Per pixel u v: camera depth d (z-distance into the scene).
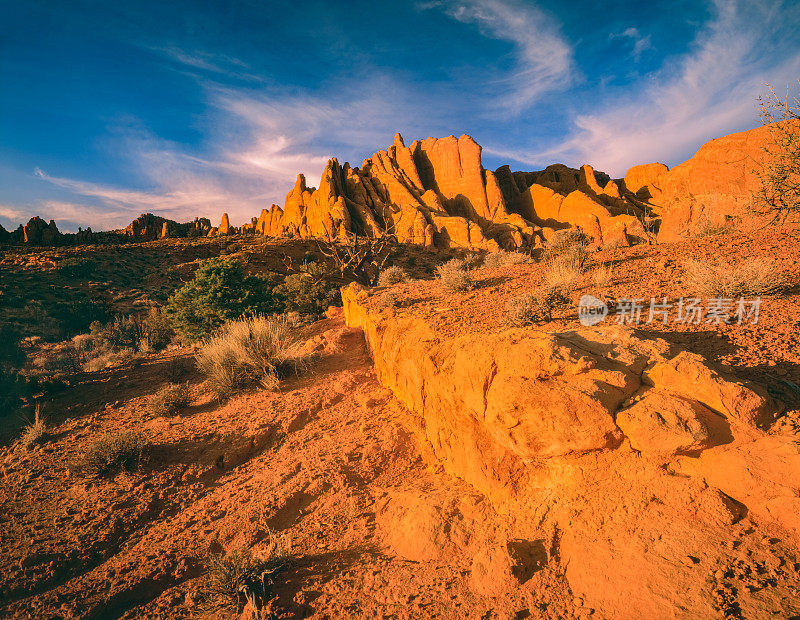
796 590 2.61
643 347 4.56
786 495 3.04
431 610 3.93
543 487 4.49
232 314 21.53
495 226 101.06
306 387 10.91
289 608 4.63
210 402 11.38
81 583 5.89
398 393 8.99
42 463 8.98
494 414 4.46
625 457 3.83
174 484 7.90
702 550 3.10
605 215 98.44
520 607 3.56
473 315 7.98
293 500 6.75
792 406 3.64
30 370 21.62
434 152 121.38
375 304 11.97
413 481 6.49
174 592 5.54
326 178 112.88
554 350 4.39
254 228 146.25
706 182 54.53
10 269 55.53
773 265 6.78
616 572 3.35
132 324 33.94
